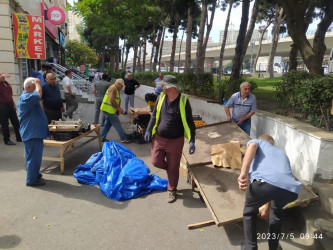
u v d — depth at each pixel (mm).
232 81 8195
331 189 3721
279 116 5617
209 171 4410
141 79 20250
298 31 7617
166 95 4188
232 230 3609
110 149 5098
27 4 10500
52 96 6793
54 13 14414
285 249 3246
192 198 4438
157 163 4324
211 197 3826
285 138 4926
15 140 7441
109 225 3658
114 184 4492
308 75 5688
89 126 6262
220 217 3434
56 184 4832
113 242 3312
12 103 6973
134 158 5086
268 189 2803
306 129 4387
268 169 2881
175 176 4320
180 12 14773
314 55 7543
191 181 4719
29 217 3785
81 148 6891
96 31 38125
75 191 4590
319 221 3287
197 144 4957
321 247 3021
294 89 5516
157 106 4223
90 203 4219
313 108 4590
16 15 8352
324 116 4438
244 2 10578
